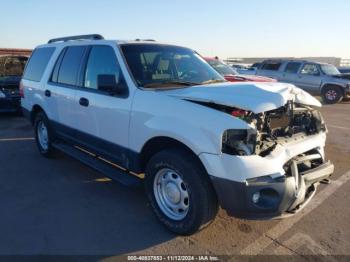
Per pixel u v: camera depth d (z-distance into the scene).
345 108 14.73
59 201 4.49
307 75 17.12
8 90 10.20
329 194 4.77
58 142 5.86
